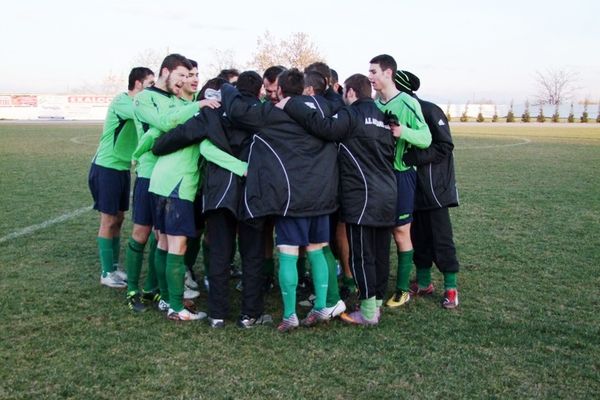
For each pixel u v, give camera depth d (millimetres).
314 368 3391
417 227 4758
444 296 4617
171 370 3344
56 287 4898
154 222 4180
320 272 4020
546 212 8492
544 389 3170
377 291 4242
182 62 4047
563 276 5355
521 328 4059
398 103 4254
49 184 10969
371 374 3320
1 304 4434
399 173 4324
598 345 3779
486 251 6262
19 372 3293
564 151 19141
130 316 4238
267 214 3764
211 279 4055
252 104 3889
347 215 3959
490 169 14008
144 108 4020
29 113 49469
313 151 3834
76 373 3291
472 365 3453
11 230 7086
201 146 3934
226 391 3104
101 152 4863
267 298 4793
